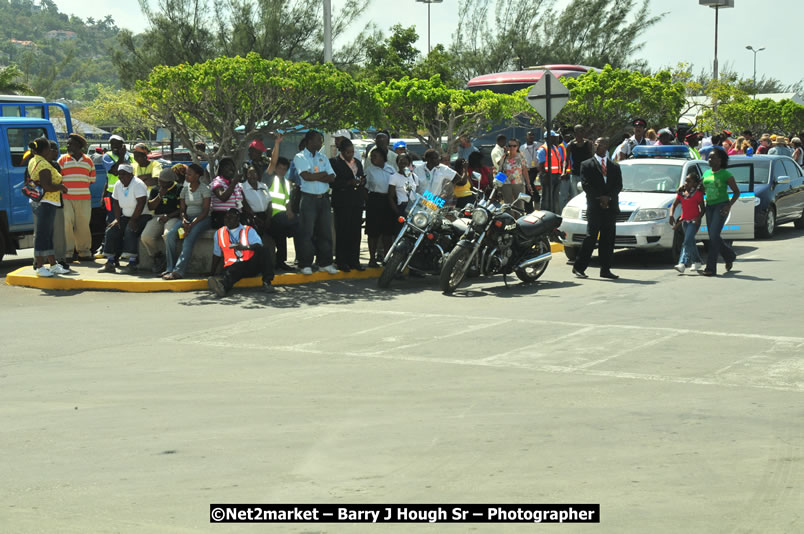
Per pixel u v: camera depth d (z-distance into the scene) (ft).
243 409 26.37
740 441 22.89
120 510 18.89
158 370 31.48
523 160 71.51
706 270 52.65
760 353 32.99
